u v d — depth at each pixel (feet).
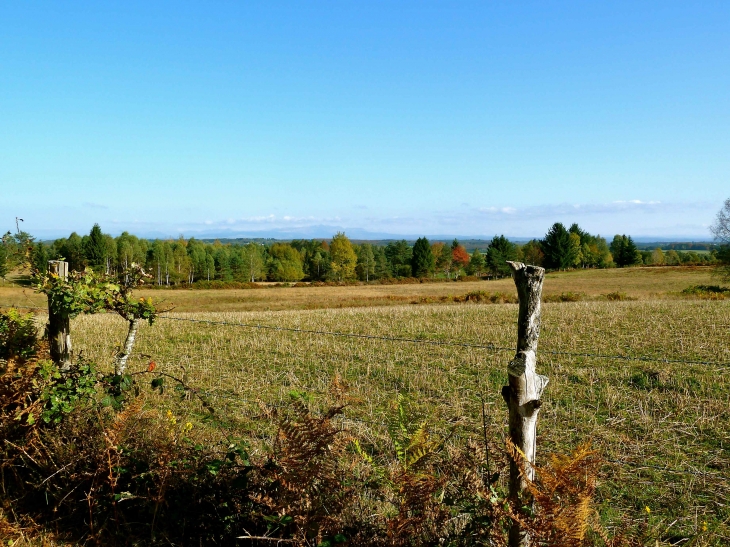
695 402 27.25
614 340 45.24
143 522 13.32
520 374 10.16
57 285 16.94
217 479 13.66
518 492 10.44
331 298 165.58
